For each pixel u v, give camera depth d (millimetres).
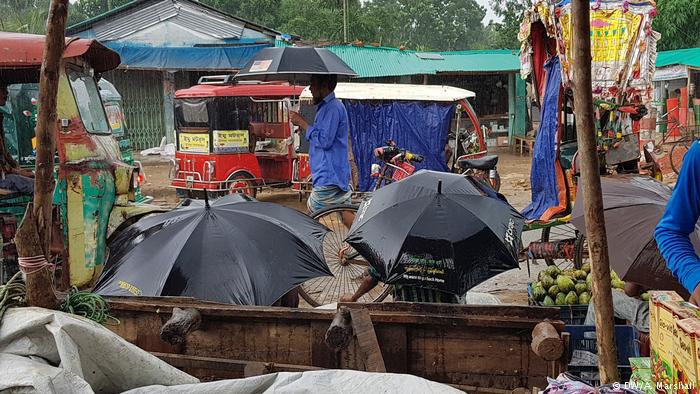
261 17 31172
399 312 3338
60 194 5465
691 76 20938
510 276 7594
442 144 11695
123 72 21688
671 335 2307
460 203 4156
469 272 3867
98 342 2592
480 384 3295
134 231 4305
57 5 2750
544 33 6922
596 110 6559
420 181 4391
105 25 19750
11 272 5605
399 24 44688
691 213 2369
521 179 15969
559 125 6473
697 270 2268
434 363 3342
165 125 22156
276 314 3477
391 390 2672
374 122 11641
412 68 20219
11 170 6012
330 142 6488
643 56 6570
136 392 2576
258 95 11781
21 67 5613
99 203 5742
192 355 3635
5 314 2641
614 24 6586
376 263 4012
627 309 4242
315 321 3453
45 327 2539
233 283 3785
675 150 15016
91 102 6160
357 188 11711
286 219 4430
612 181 4367
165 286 3773
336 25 27844
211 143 11648
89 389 2367
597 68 6625
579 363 4016
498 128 23578
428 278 3867
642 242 3697
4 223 5520
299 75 8617
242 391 2615
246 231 4102
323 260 4199
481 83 23375
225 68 19906
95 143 5840
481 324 3238
